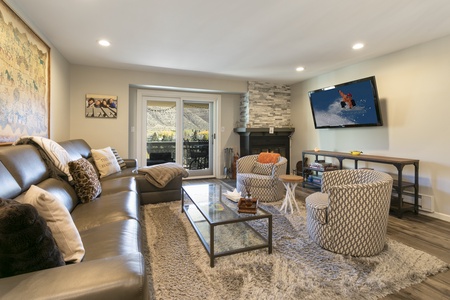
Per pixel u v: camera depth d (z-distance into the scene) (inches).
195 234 93.9
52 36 113.7
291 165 223.6
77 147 121.6
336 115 163.2
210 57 143.9
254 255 79.2
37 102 102.3
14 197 52.2
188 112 215.5
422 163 123.6
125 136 175.8
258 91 211.2
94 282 32.0
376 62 144.1
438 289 63.5
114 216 70.0
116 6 87.3
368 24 99.6
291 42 119.9
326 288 63.1
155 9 88.9
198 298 58.9
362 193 77.1
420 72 123.0
